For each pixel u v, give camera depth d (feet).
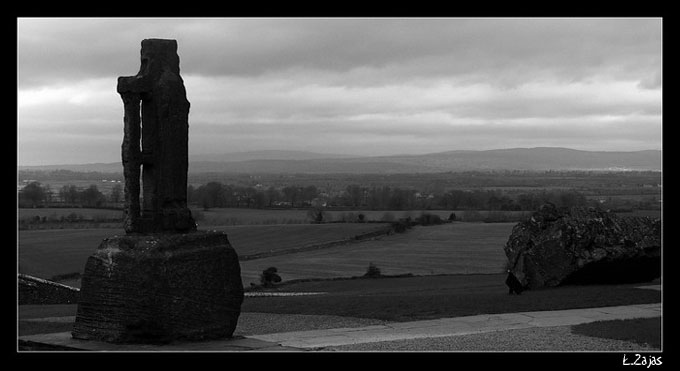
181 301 61.41
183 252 61.98
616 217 114.62
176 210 64.59
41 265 213.25
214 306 63.82
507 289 120.47
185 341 61.72
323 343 65.21
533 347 62.49
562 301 92.99
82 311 62.34
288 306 97.19
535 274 112.06
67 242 254.68
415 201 485.97
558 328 73.97
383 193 481.05
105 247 62.23
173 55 66.03
